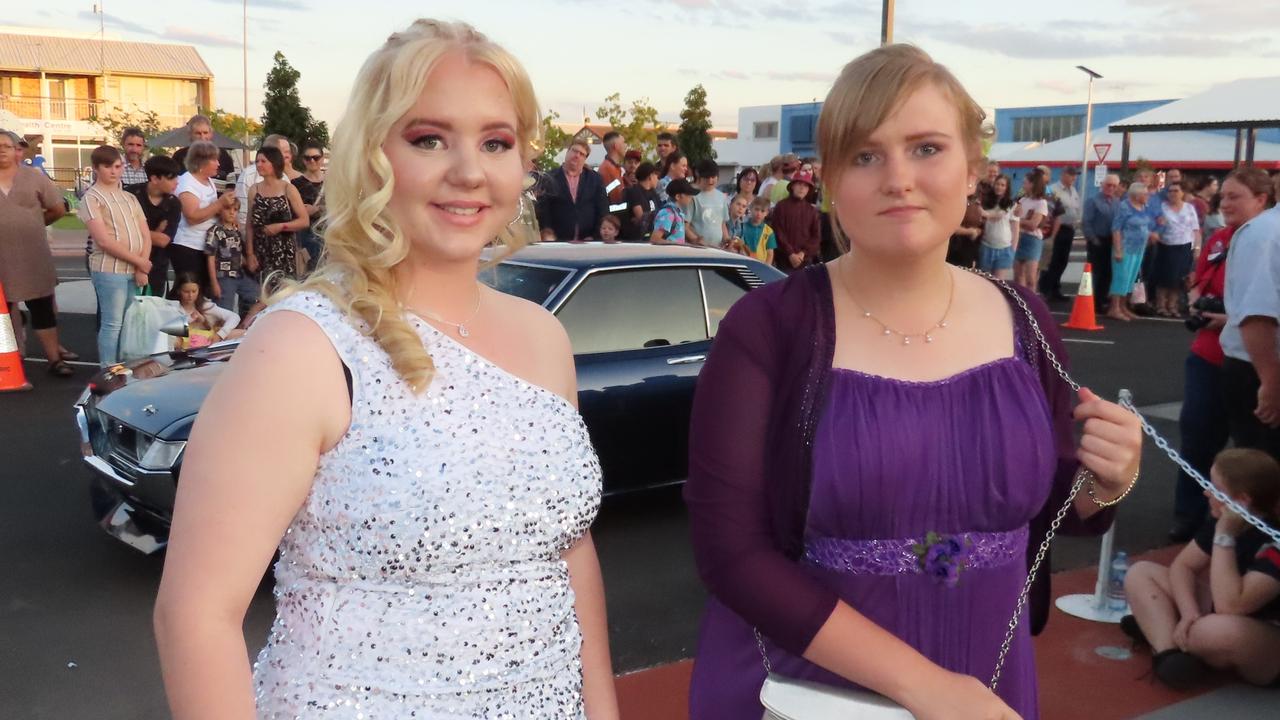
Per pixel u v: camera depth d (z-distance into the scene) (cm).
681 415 529
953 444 160
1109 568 439
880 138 156
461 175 137
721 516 159
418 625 131
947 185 157
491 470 134
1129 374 1038
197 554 120
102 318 812
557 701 143
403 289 144
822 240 1108
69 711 347
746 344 165
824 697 156
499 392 140
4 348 827
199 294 753
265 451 123
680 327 539
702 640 184
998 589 165
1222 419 509
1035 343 173
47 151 6228
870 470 158
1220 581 373
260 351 127
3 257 839
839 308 168
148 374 478
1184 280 1486
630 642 409
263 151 920
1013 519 165
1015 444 162
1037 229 1466
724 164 5903
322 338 129
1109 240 1480
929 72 156
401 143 138
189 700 117
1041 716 352
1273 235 434
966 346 167
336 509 129
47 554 487
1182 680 370
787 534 162
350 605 130
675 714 348
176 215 873
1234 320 455
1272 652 364
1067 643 410
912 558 161
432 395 134
